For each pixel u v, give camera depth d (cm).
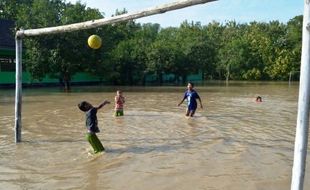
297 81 6334
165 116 1730
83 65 3444
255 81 6281
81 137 1229
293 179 489
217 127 1440
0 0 5234
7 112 1817
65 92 3170
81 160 956
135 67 4581
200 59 5553
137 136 1248
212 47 6312
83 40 3328
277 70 6612
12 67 3619
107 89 3625
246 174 848
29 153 1021
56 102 2325
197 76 6694
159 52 4725
